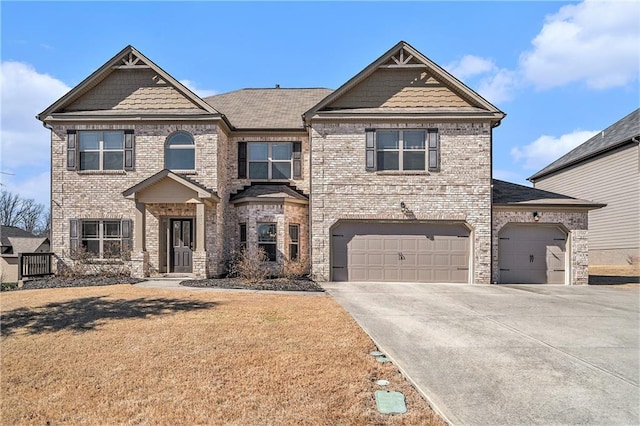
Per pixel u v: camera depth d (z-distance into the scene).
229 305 10.01
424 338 7.30
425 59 15.38
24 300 10.61
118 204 15.83
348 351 6.50
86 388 5.17
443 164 15.28
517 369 5.87
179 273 15.92
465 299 11.34
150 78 16.30
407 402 4.80
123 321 8.35
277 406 4.66
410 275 15.25
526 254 15.48
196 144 15.78
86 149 16.06
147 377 5.48
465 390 5.14
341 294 12.06
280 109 19.12
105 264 15.55
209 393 5.00
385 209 15.30
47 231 64.88
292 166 17.22
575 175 28.27
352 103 15.73
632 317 9.18
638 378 5.62
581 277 15.21
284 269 15.06
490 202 15.15
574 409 4.71
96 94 16.27
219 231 15.91
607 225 25.06
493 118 15.10
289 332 7.56
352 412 4.53
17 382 5.36
